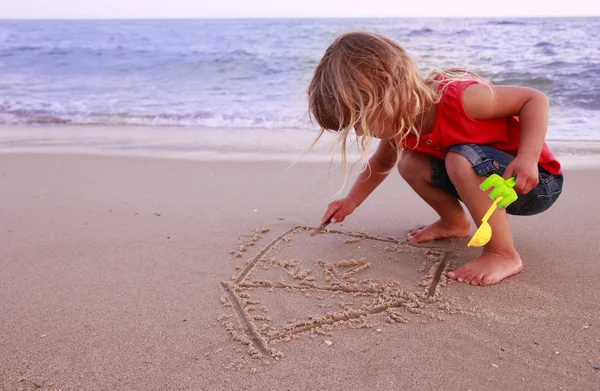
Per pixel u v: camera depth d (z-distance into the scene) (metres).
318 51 11.25
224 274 2.36
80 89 8.56
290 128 5.84
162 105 7.18
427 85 2.21
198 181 3.89
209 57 10.75
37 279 2.34
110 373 1.67
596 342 1.76
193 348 1.80
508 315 1.95
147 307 2.08
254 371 1.67
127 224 3.02
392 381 1.60
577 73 7.55
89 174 4.12
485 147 2.17
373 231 2.84
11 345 1.83
